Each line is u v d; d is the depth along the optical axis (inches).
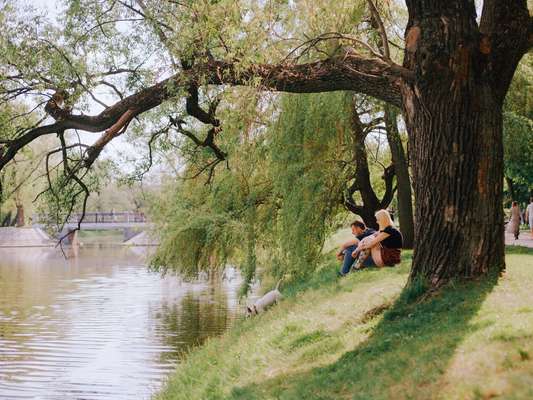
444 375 304.5
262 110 850.1
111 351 905.5
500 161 456.1
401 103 487.2
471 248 448.8
